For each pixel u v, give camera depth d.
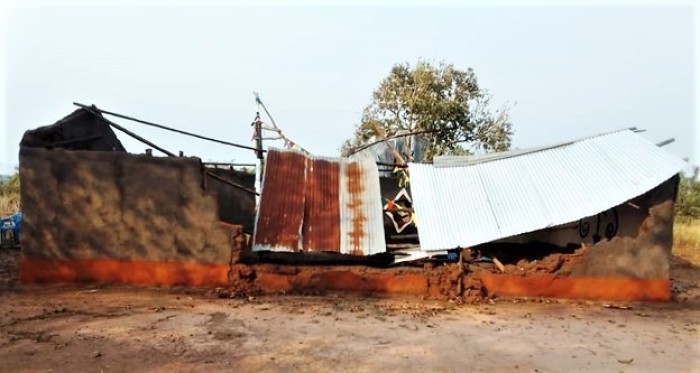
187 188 9.62
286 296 9.13
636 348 6.64
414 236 12.60
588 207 9.10
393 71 28.59
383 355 6.08
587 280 9.24
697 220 24.02
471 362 5.95
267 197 10.10
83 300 8.48
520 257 10.28
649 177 9.20
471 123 28.50
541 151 10.57
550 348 6.55
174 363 5.66
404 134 16.42
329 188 10.51
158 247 9.62
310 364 5.72
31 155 9.63
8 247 14.12
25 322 7.11
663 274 9.24
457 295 9.16
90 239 9.66
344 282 9.43
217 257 9.55
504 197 9.82
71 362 5.62
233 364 5.66
